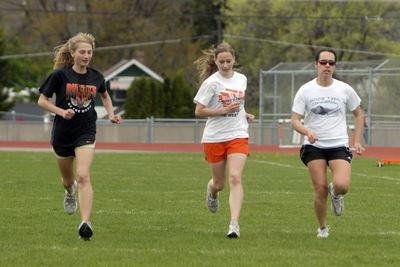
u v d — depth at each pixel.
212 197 28.48
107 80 152.00
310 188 43.62
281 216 31.66
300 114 25.41
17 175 51.22
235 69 27.88
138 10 172.12
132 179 49.06
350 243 25.03
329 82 25.53
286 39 148.75
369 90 86.31
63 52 26.14
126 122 110.06
